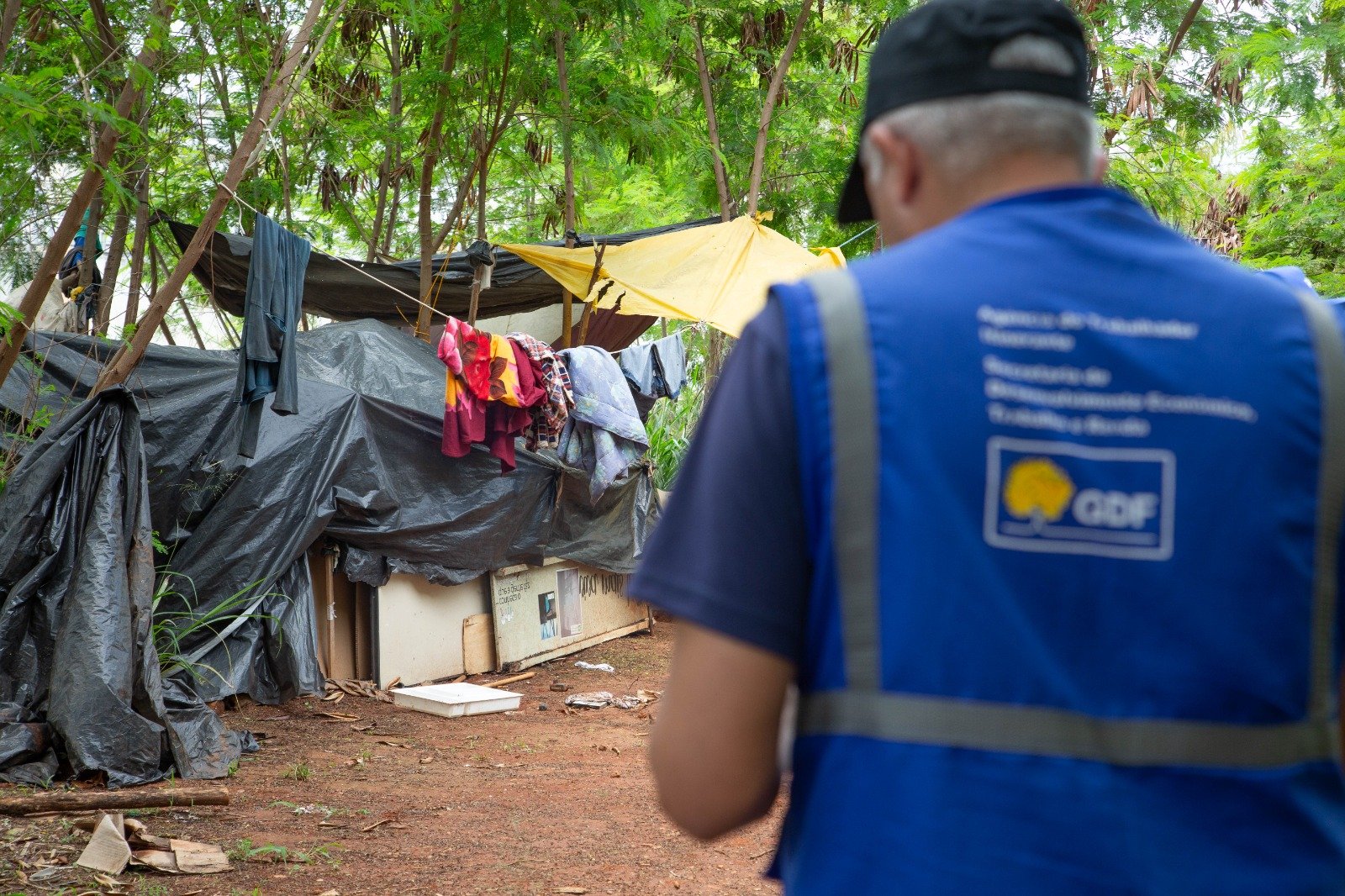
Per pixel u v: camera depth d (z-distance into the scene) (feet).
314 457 24.27
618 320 38.01
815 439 2.95
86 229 28.58
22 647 17.65
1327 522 2.91
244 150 19.53
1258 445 2.85
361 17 33.45
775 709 3.00
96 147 16.93
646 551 3.11
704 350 46.70
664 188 49.80
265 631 23.56
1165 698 2.76
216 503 22.98
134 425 18.88
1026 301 2.99
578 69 35.47
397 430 26.22
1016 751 2.74
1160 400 2.88
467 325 26.11
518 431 27.55
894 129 3.41
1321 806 2.87
